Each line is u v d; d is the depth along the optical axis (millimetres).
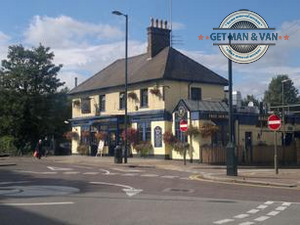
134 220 9844
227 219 10000
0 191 14992
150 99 37344
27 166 28406
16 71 49125
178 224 9414
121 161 31453
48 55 50531
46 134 51469
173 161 33062
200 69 39188
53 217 10180
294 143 35719
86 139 44625
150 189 15805
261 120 36281
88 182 18188
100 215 10461
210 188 16266
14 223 9484
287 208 11578
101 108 43312
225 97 40656
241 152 32625
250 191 15422
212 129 31891
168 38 41906
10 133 50250
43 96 49844
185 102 33688
